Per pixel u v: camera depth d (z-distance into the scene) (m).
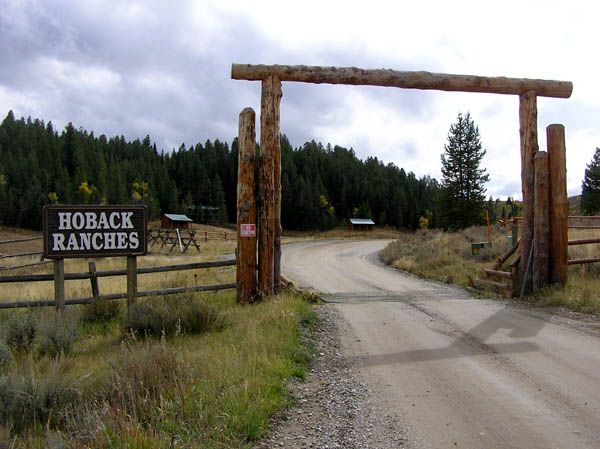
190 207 109.62
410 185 124.56
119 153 139.25
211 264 10.18
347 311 9.44
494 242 20.70
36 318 7.18
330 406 4.48
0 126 131.38
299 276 17.34
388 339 7.15
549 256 10.84
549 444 3.63
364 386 5.04
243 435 3.69
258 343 6.07
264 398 4.33
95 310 8.96
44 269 21.75
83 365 5.83
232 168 124.88
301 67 10.59
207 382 4.50
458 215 51.88
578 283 10.53
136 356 4.84
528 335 7.20
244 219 10.32
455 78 11.05
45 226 8.91
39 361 5.79
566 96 11.42
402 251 25.97
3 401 3.99
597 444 3.61
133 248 9.31
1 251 48.12
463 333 7.44
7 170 102.00
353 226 100.38
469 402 4.52
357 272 19.12
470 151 51.81
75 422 3.58
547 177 10.85
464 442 3.69
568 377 5.18
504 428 3.93
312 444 3.67
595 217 16.05
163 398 3.96
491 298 11.11
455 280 14.49
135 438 3.16
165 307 7.68
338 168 126.88
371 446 3.65
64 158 119.62
